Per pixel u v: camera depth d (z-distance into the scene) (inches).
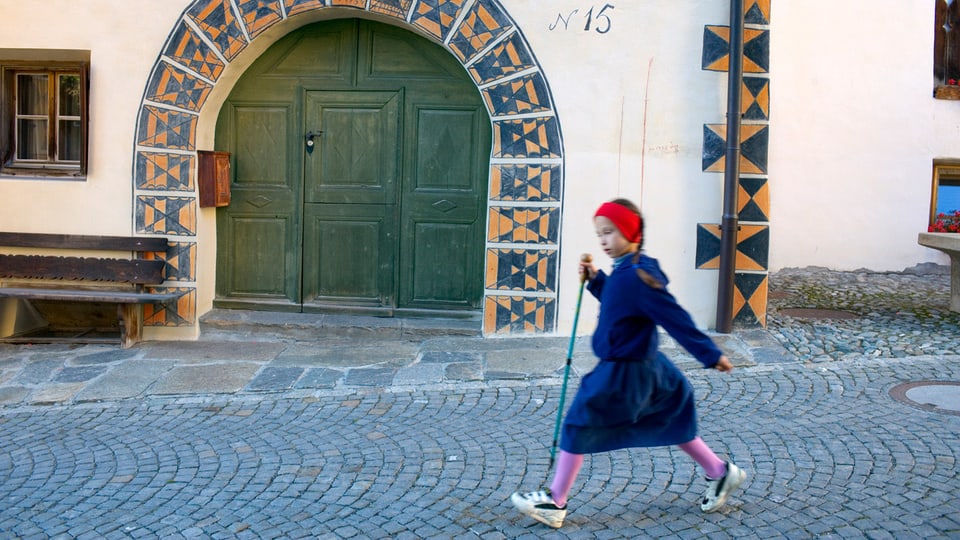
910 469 181.6
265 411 236.7
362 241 325.1
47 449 209.8
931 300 368.8
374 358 286.4
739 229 302.7
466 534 158.6
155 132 309.3
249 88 323.3
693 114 300.7
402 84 318.3
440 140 318.7
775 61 442.6
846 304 358.9
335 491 180.2
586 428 151.9
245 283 330.0
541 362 275.3
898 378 249.1
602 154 301.6
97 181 312.2
